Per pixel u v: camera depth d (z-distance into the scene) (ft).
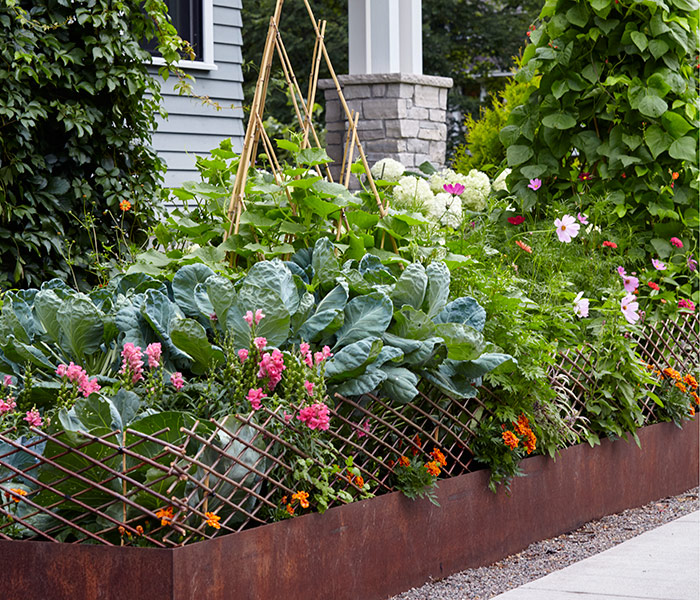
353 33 27.84
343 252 12.62
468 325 10.86
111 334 10.31
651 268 16.21
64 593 8.05
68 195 18.54
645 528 12.96
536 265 14.87
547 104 16.10
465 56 74.18
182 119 26.55
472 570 11.05
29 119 17.46
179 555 7.66
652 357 15.17
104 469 8.19
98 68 18.34
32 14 17.83
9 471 8.85
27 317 10.73
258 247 12.13
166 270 12.62
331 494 9.18
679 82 15.62
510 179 16.70
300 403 9.13
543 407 12.28
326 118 27.84
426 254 12.92
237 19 27.99
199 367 9.91
